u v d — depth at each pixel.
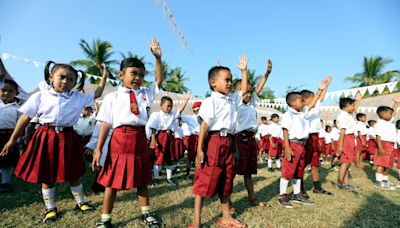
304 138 3.49
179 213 2.82
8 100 3.84
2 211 2.82
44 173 2.57
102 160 3.69
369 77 24.53
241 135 3.30
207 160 2.41
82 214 2.77
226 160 2.46
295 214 2.96
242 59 3.38
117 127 2.40
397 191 4.47
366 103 13.03
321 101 4.38
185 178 5.30
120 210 2.90
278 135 7.19
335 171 6.71
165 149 4.72
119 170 2.31
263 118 8.94
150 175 2.56
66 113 2.67
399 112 9.63
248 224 2.59
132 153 2.37
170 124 4.85
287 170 3.40
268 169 6.89
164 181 4.86
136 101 2.43
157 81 2.69
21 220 2.57
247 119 3.36
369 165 7.87
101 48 23.98
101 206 3.09
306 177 5.61
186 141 6.67
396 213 3.07
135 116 2.38
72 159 2.73
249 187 3.32
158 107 12.49
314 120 4.17
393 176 6.34
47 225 2.45
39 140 2.60
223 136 2.48
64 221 2.57
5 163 3.62
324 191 4.04
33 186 4.00
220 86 2.53
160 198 3.47
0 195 3.48
